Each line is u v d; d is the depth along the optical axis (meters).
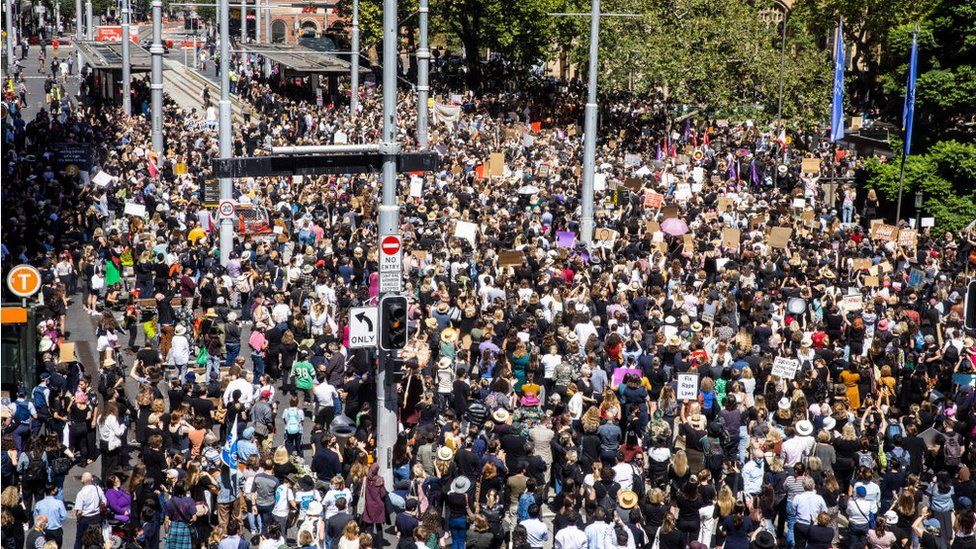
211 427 35.97
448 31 143.25
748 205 70.00
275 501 30.45
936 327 47.59
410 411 36.72
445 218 60.22
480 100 121.38
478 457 32.00
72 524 32.03
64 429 34.66
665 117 110.94
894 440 33.53
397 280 33.72
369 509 30.00
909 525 30.44
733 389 35.38
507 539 31.83
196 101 127.62
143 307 50.66
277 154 33.53
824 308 46.75
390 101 33.78
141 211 59.53
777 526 32.78
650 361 38.94
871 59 135.75
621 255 56.34
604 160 88.31
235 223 62.06
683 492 29.56
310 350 41.91
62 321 46.59
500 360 38.84
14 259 53.47
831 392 39.25
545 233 60.06
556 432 33.94
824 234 61.00
